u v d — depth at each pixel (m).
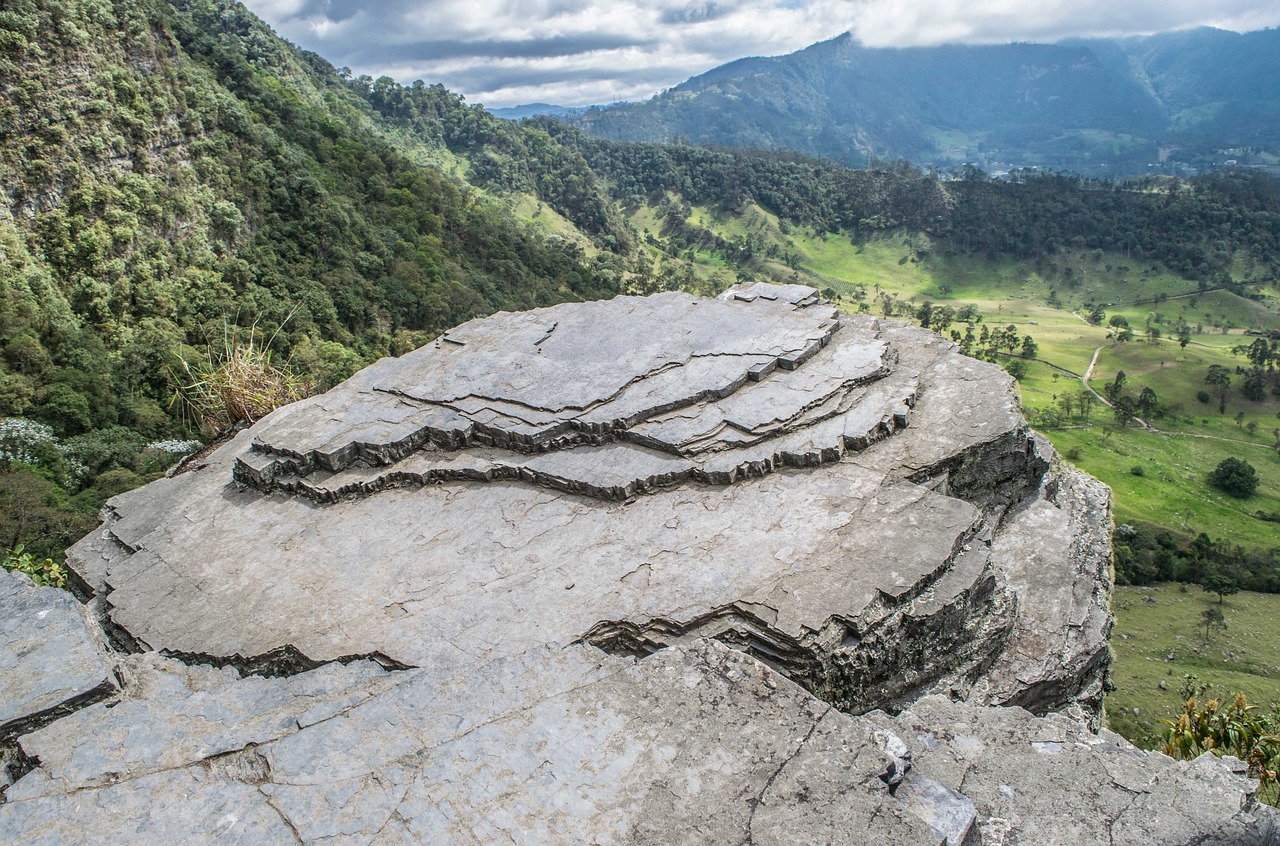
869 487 9.91
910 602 8.41
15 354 35.97
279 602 9.35
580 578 8.98
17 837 4.90
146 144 47.38
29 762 5.70
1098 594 11.10
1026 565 10.72
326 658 8.23
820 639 7.81
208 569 10.33
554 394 12.02
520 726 5.67
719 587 8.55
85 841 4.86
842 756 5.24
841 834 4.67
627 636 8.22
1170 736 16.89
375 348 53.69
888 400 11.50
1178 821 5.29
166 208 47.19
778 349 12.59
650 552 9.27
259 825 4.93
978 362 12.88
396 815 4.97
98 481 31.19
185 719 6.16
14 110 41.09
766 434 10.71
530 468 11.03
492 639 8.16
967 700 8.84
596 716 5.73
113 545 11.65
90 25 45.91
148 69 49.94
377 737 5.64
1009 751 6.09
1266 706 38.28
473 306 64.19
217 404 17.41
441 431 11.91
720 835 4.73
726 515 9.75
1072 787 5.64
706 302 14.88
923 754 6.05
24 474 29.52
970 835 4.92
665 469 10.45
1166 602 52.75
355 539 10.48
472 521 10.46
